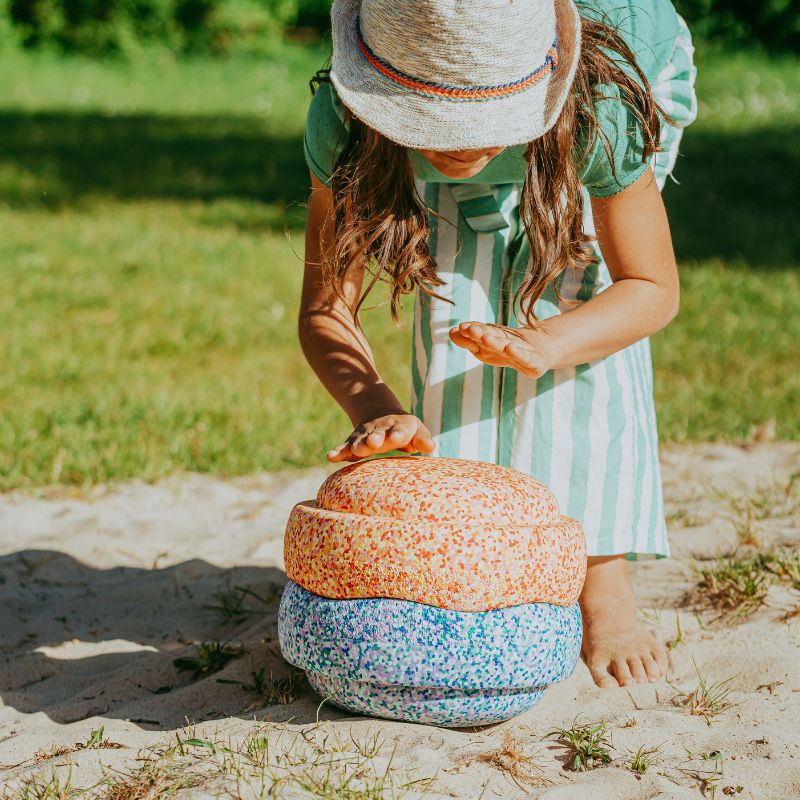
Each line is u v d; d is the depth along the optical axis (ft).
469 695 6.82
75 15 62.34
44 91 52.65
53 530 11.90
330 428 15.20
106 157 37.32
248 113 47.98
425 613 6.60
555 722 7.45
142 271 24.43
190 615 9.75
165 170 35.55
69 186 33.01
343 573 6.71
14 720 7.80
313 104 7.91
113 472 13.46
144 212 30.12
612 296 7.61
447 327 8.38
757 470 13.60
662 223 7.69
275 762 6.53
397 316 7.48
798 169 35.29
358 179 7.22
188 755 6.69
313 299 8.32
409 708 6.91
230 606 9.82
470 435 8.39
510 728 7.29
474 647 6.58
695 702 7.66
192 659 8.47
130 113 47.26
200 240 27.27
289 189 33.40
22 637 9.34
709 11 60.08
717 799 6.47
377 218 7.24
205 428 14.94
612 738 7.13
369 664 6.68
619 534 8.34
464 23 6.21
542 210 7.13
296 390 16.88
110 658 8.93
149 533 11.83
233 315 21.40
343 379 7.88
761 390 16.98
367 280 21.86
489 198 8.26
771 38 60.29
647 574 10.14
